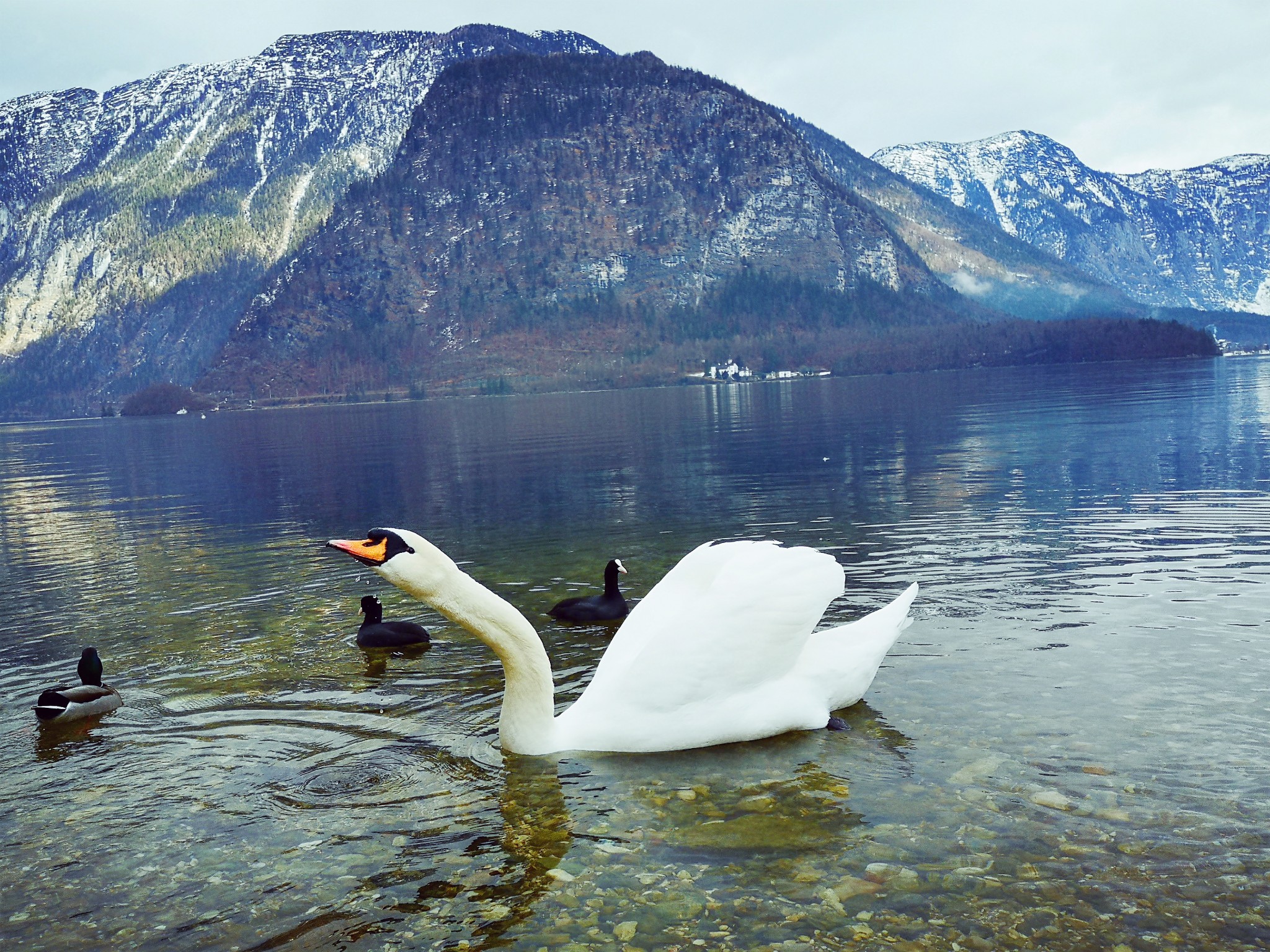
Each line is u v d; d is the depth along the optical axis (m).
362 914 2.26
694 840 2.45
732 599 2.90
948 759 2.72
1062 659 3.30
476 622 2.79
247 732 3.13
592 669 3.55
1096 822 2.43
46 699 3.21
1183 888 2.19
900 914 2.14
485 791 2.70
